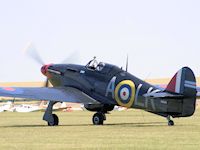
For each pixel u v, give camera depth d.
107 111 97.06
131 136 67.94
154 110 88.31
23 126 91.38
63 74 104.50
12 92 91.75
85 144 59.06
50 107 94.31
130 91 91.75
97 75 97.62
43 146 57.38
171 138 65.31
